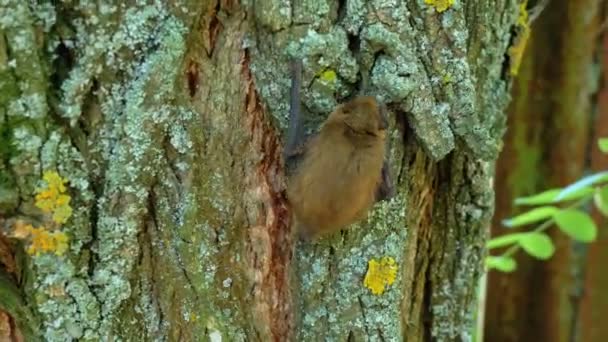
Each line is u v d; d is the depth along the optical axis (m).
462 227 1.19
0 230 1.12
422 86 1.14
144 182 1.12
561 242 1.34
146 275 1.14
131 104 1.12
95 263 1.13
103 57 1.11
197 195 1.13
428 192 1.18
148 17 1.11
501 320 1.37
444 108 1.15
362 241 1.15
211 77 1.13
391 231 1.15
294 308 1.16
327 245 1.15
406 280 1.18
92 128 1.12
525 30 1.19
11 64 1.10
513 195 1.35
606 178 1.24
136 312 1.14
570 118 1.33
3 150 1.11
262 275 1.15
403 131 1.15
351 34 1.13
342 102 1.13
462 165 1.18
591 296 1.35
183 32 1.12
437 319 1.21
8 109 1.11
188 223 1.13
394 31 1.13
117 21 1.11
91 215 1.12
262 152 1.14
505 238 1.28
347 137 1.13
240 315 1.15
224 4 1.12
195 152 1.13
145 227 1.13
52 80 1.11
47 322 1.13
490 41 1.17
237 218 1.14
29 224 1.12
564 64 1.32
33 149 1.11
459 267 1.20
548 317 1.36
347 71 1.13
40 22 1.11
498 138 1.19
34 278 1.12
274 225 1.15
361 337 1.15
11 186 1.11
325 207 1.13
